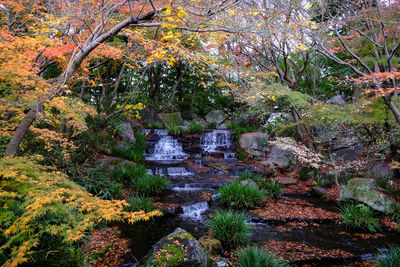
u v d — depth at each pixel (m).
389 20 6.58
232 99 18.47
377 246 5.29
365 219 6.19
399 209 6.86
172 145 13.91
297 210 7.29
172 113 17.14
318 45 8.52
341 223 6.49
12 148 3.38
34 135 6.85
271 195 8.56
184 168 10.73
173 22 3.79
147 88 19.38
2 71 2.86
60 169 7.21
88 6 4.70
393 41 7.39
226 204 7.56
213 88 18.73
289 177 10.63
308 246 5.20
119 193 7.23
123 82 16.53
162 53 4.29
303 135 11.70
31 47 3.92
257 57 11.67
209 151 13.64
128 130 12.05
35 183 2.90
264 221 6.52
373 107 8.36
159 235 5.52
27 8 5.37
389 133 8.86
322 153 10.42
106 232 5.50
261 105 11.45
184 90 21.33
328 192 8.77
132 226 5.93
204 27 4.44
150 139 13.89
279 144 10.16
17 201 3.07
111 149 10.25
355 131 10.57
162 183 8.30
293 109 10.62
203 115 20.45
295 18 5.71
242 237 5.31
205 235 5.35
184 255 3.76
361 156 10.23
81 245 4.25
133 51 7.43
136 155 10.73
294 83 10.59
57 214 2.87
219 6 3.63
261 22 4.34
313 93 14.23
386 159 9.73
